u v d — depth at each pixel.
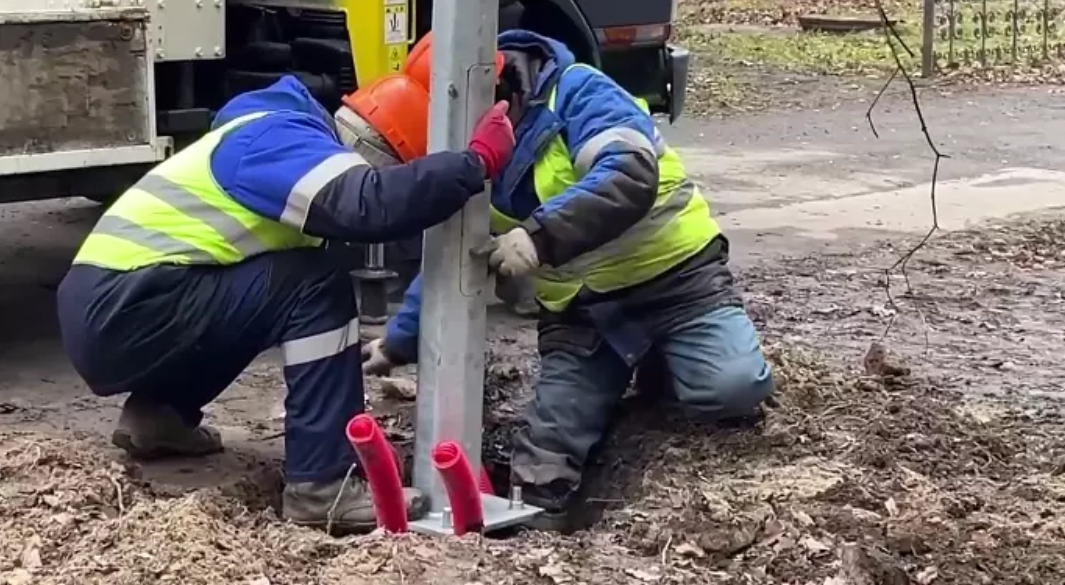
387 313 6.80
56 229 8.84
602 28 7.91
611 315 4.69
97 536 3.79
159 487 4.43
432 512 4.15
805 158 12.52
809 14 24.47
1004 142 13.54
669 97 8.38
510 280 4.23
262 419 5.47
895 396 5.42
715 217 9.83
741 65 19.28
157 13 6.13
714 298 4.73
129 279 4.17
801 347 6.45
